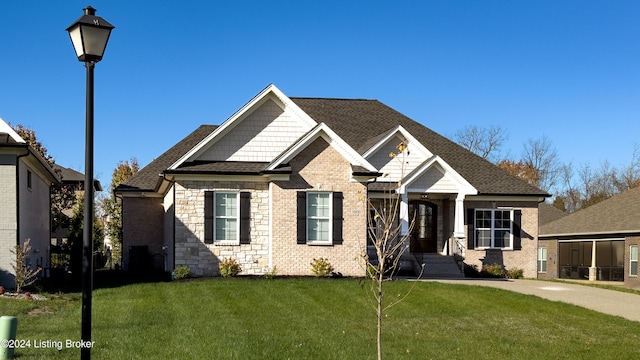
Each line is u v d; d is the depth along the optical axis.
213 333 12.92
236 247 22.61
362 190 22.86
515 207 29.14
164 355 10.91
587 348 13.11
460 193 26.30
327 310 16.28
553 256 38.19
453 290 19.92
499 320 16.00
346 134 29.64
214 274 22.41
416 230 28.66
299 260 22.41
